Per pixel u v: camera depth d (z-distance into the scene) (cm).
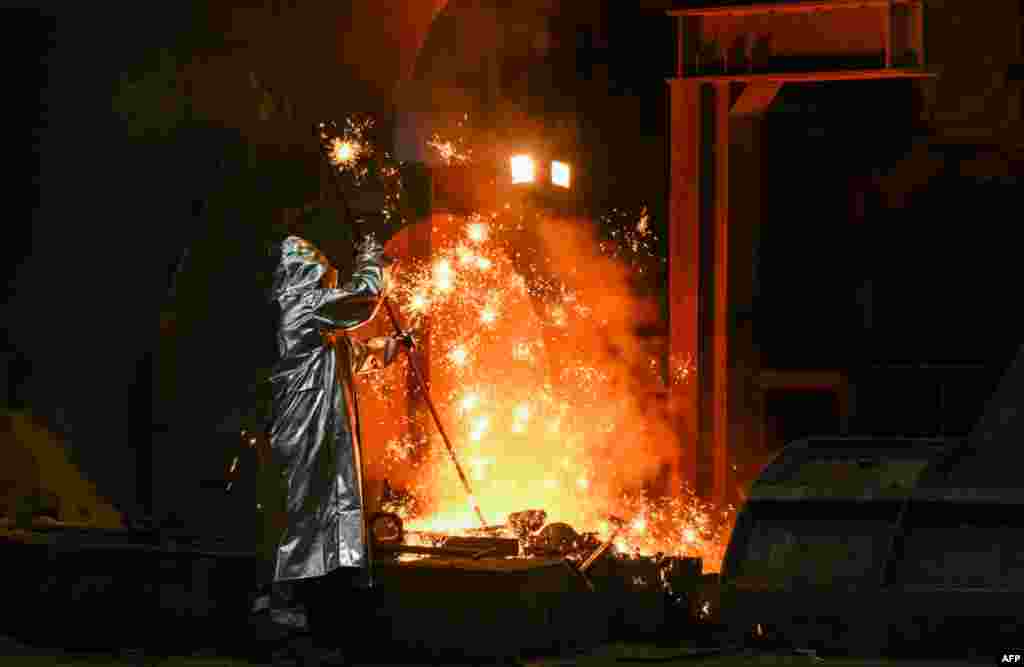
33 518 1240
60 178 1437
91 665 1005
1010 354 2133
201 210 1352
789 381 2100
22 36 1444
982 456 1025
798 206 2181
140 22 1422
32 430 1353
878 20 1638
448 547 1062
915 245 2173
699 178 1750
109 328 1404
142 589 1063
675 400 1762
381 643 997
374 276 1020
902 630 973
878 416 2086
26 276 1437
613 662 978
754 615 1014
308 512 980
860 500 1016
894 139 2169
